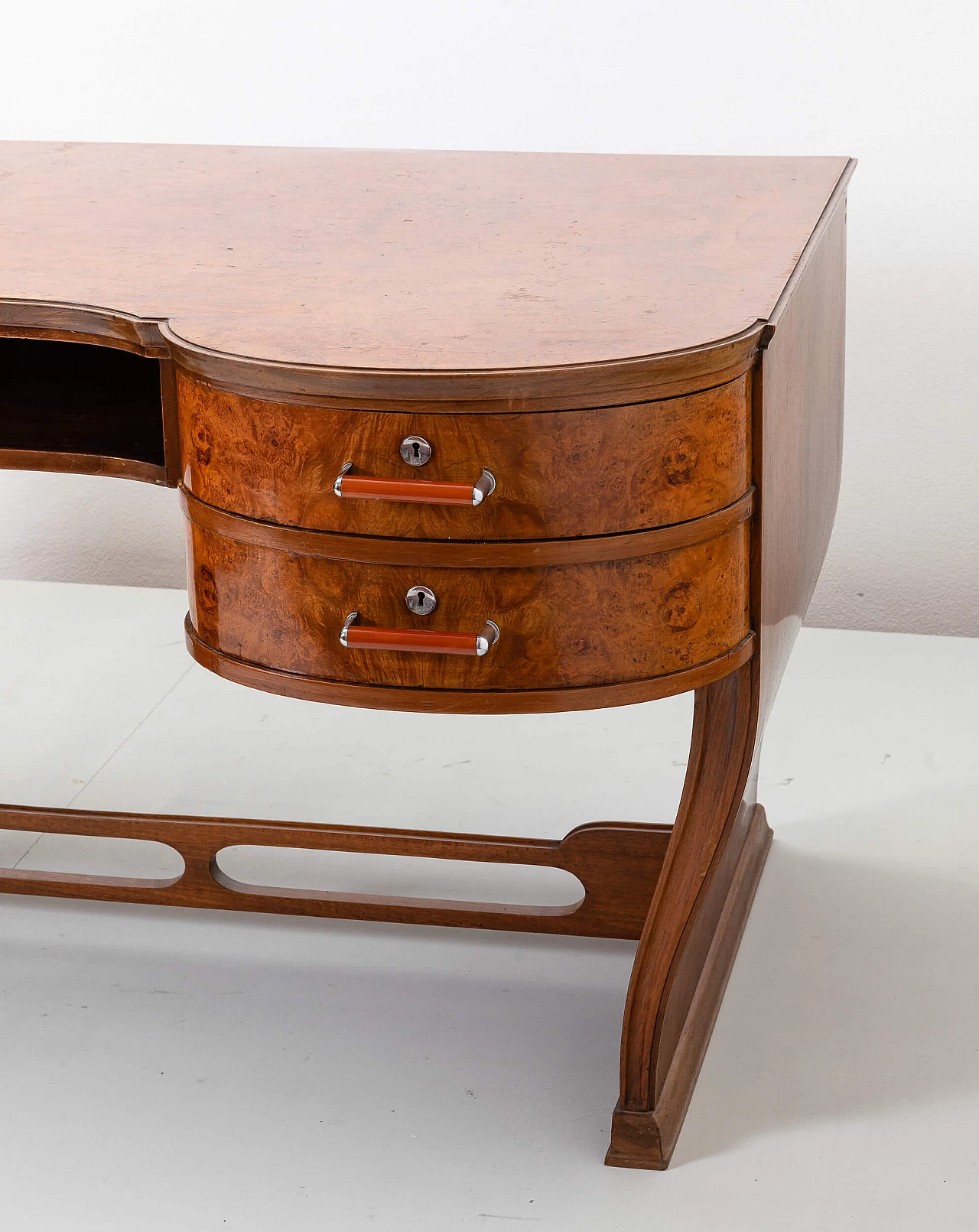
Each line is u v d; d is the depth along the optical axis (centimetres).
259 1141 160
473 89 275
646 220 174
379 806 224
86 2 280
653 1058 154
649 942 152
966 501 277
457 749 240
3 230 172
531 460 128
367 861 212
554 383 124
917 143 262
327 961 191
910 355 272
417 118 279
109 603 296
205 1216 150
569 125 275
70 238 168
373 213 179
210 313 140
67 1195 153
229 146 222
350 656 137
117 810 223
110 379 182
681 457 131
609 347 128
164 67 283
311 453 131
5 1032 178
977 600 282
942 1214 149
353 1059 173
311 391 127
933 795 224
